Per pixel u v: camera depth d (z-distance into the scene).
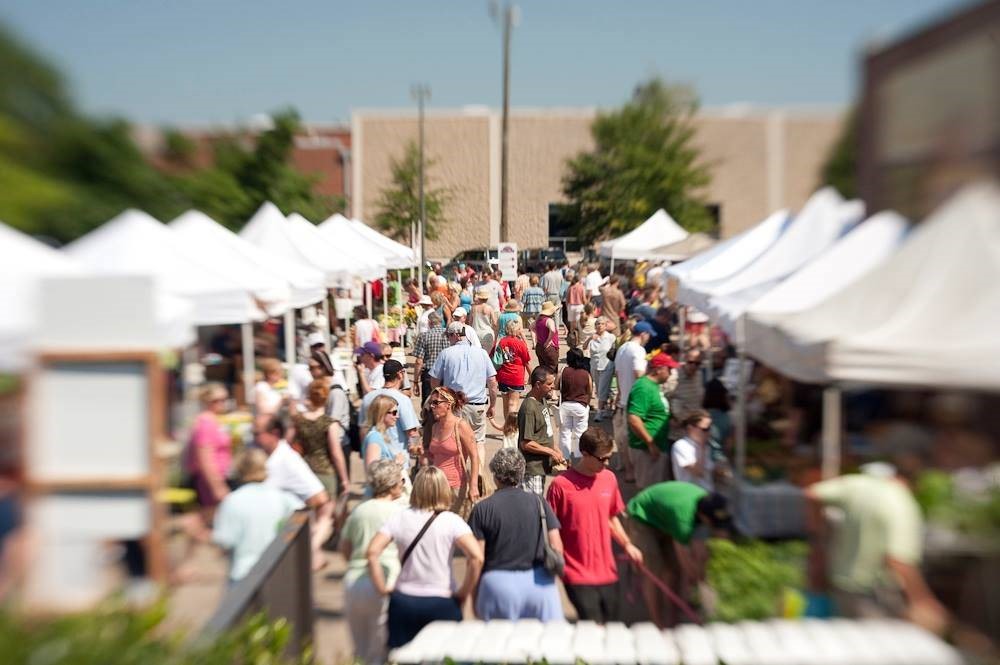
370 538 5.22
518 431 8.44
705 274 11.78
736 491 6.15
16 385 3.16
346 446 8.61
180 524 4.72
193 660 2.76
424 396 11.73
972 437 4.10
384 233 40.28
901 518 3.87
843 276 7.12
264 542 4.89
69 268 4.25
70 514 3.12
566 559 5.49
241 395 9.76
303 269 13.12
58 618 2.57
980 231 4.33
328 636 6.03
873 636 3.63
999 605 3.62
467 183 41.12
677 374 11.05
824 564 4.16
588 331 17.86
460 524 4.99
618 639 4.09
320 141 36.16
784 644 3.58
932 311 4.63
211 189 13.92
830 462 5.28
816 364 4.73
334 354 13.77
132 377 3.18
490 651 3.97
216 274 8.59
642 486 8.52
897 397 4.62
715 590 4.59
